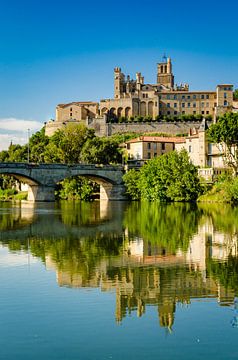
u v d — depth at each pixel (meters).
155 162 173.25
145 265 52.59
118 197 190.38
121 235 76.12
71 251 61.34
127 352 30.39
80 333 33.25
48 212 125.75
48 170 174.88
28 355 30.06
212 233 77.81
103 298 40.50
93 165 185.12
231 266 51.94
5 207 148.88
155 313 36.97
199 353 30.16
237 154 170.88
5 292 42.25
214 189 161.00
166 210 127.75
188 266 52.03
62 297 40.78
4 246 65.69
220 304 38.84
